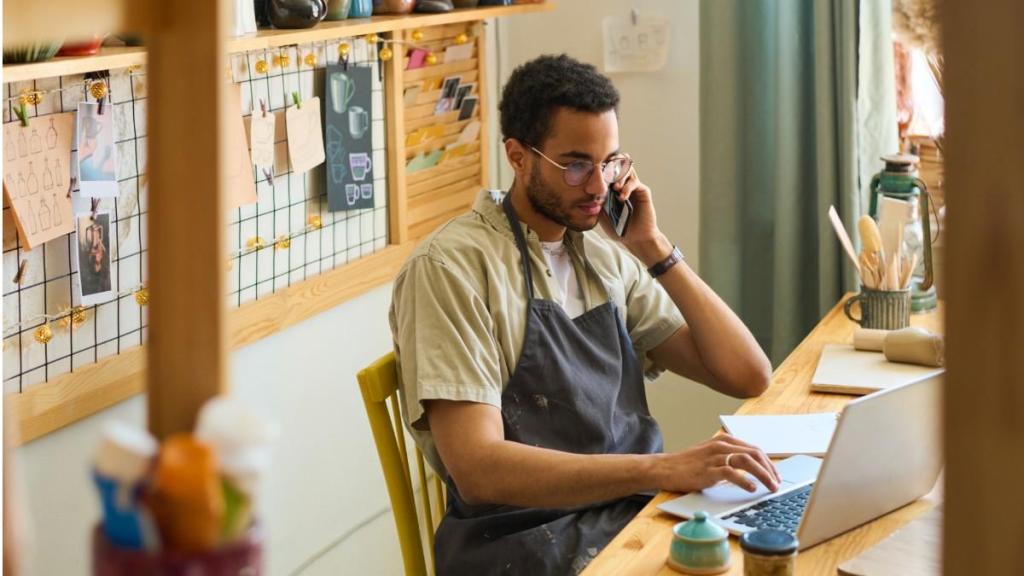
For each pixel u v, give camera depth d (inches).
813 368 89.4
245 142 89.5
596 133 76.1
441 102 116.4
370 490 111.6
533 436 74.7
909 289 95.7
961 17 20.9
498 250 77.0
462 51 119.0
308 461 102.3
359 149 103.5
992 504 21.5
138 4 25.1
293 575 101.1
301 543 101.9
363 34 99.7
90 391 78.3
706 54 116.0
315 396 102.7
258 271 93.6
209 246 25.6
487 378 71.9
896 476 59.9
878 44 109.3
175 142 25.6
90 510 80.5
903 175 99.4
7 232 71.4
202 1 25.2
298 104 95.3
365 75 102.9
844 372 86.4
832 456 55.4
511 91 78.4
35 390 74.2
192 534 21.6
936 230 108.0
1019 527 21.2
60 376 76.2
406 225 111.8
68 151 74.4
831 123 111.1
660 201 129.0
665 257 83.7
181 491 21.4
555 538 71.1
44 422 74.9
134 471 21.7
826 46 109.8
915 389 58.6
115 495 21.6
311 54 96.7
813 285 117.8
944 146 21.4
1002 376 21.1
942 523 22.3
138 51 73.4
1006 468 21.3
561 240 81.1
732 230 118.0
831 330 99.0
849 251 97.9
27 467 75.2
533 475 67.9
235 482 22.0
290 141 95.0
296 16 88.7
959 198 21.3
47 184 73.1
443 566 74.0
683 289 83.7
